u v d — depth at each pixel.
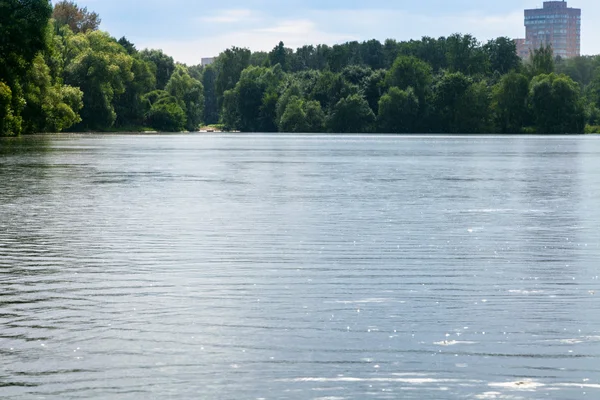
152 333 8.03
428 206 20.62
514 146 75.69
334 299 9.61
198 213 18.75
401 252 13.22
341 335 7.98
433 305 9.30
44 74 87.69
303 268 11.69
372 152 59.09
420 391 6.43
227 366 7.01
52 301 9.42
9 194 23.39
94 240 14.38
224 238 14.71
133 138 99.62
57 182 28.08
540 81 132.75
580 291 10.13
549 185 28.05
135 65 133.38
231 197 22.88
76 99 101.25
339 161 45.25
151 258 12.51
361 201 21.86
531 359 7.21
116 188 25.75
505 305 9.33
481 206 20.73
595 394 6.37
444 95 135.88
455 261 12.37
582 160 47.91
